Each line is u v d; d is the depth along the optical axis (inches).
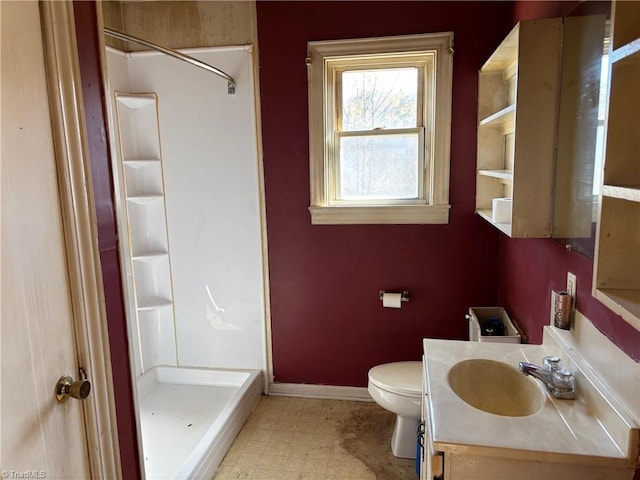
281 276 103.7
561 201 55.2
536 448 39.7
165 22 98.6
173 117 101.8
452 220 95.3
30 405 36.3
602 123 44.4
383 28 91.0
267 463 82.7
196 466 73.9
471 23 88.4
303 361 106.3
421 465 64.1
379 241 98.6
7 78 34.0
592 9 46.7
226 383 109.7
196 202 104.4
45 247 37.7
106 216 46.4
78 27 42.0
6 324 33.9
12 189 34.4
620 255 36.1
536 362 56.4
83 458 42.8
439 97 90.8
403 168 97.9
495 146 86.9
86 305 42.4
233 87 97.9
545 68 54.2
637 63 33.9
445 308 98.7
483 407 56.1
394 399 79.1
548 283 62.1
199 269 107.3
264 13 94.6
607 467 38.8
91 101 43.9
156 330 111.7
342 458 83.8
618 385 41.8
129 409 50.7
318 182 97.6
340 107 98.3
